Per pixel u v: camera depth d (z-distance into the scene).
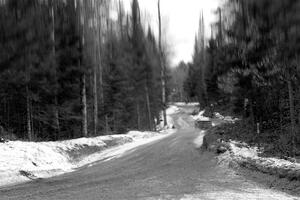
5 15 16.31
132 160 16.62
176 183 10.51
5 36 16.30
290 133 14.77
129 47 44.47
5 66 16.97
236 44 16.19
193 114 68.25
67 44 24.02
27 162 13.87
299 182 8.84
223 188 9.45
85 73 24.41
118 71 36.75
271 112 20.33
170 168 13.68
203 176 11.58
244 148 14.81
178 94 114.50
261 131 19.17
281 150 13.02
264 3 9.80
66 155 17.70
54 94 23.73
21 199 8.82
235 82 20.11
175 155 17.39
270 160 10.98
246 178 10.66
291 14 9.26
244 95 20.86
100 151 21.17
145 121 48.12
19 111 27.31
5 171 12.20
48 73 21.47
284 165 9.89
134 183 10.77
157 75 46.62
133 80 40.78
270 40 11.32
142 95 44.16
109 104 35.56
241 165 12.12
